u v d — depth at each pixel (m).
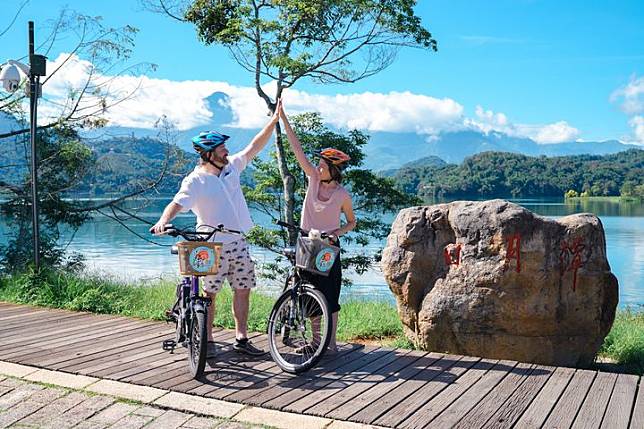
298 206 19.08
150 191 16.41
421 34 17.03
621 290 28.30
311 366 5.20
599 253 6.50
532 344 6.41
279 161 17.94
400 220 7.06
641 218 82.25
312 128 18.88
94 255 34.81
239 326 5.80
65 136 16.00
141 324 7.14
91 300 8.22
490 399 4.67
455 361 5.64
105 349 6.00
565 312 6.41
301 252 5.41
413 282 6.87
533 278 6.33
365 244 18.44
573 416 4.34
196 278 5.34
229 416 4.36
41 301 8.43
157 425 4.26
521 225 6.36
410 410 4.45
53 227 16.22
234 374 5.24
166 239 46.47
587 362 6.61
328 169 5.70
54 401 4.68
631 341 7.51
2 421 4.34
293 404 4.55
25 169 15.84
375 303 10.02
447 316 6.60
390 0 16.88
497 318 6.42
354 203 18.92
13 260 15.12
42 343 6.24
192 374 5.16
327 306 5.27
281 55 17.00
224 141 5.59
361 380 5.11
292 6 16.34
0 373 5.27
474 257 6.55
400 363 5.58
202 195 5.46
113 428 4.22
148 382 5.02
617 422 4.24
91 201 16.41
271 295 11.20
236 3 18.16
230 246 5.61
